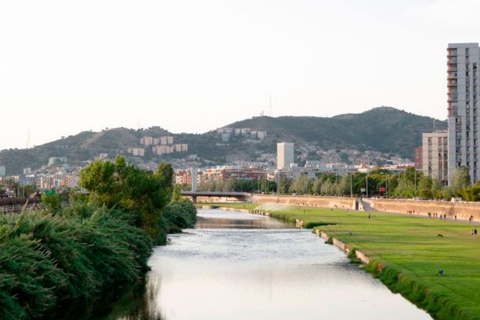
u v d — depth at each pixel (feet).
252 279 284.82
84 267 237.86
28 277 197.26
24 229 223.51
